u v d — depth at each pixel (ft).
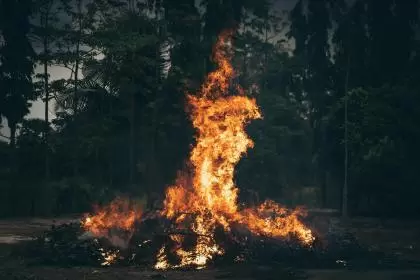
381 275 47.50
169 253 54.03
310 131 183.73
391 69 144.56
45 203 122.62
